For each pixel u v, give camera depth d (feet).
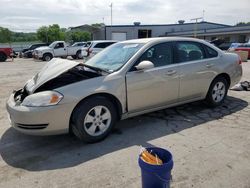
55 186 8.95
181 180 9.08
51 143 12.37
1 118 16.15
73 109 11.39
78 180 9.26
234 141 12.14
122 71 12.66
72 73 12.98
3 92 24.48
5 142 12.59
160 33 148.25
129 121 14.99
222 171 9.61
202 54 16.06
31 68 49.62
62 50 75.92
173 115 15.90
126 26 140.77
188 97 15.46
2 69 47.50
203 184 8.84
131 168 9.95
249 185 8.76
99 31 141.59
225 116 15.62
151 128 13.91
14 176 9.62
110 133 13.25
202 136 12.77
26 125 11.07
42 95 11.09
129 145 11.93
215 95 17.02
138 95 13.12
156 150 8.09
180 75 14.55
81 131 11.58
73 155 11.11
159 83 13.73
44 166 10.28
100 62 14.42
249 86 22.71
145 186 7.72
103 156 10.94
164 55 14.24
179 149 11.41
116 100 12.56
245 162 10.21
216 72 16.43
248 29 110.32
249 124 14.32
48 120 10.96
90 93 11.59
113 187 8.80
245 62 54.60
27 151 11.62
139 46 13.92
